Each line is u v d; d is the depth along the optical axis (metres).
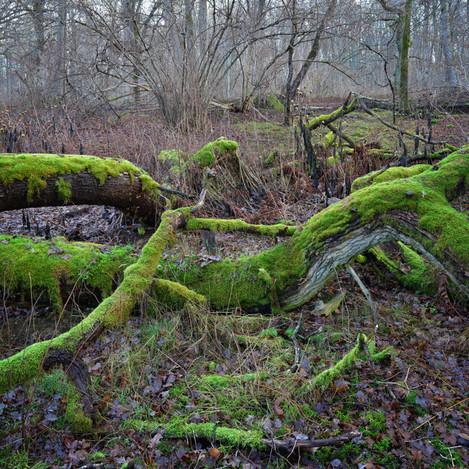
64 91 12.86
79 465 2.59
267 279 3.99
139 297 3.79
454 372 3.28
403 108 13.81
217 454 2.63
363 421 2.89
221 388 3.16
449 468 2.54
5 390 2.68
